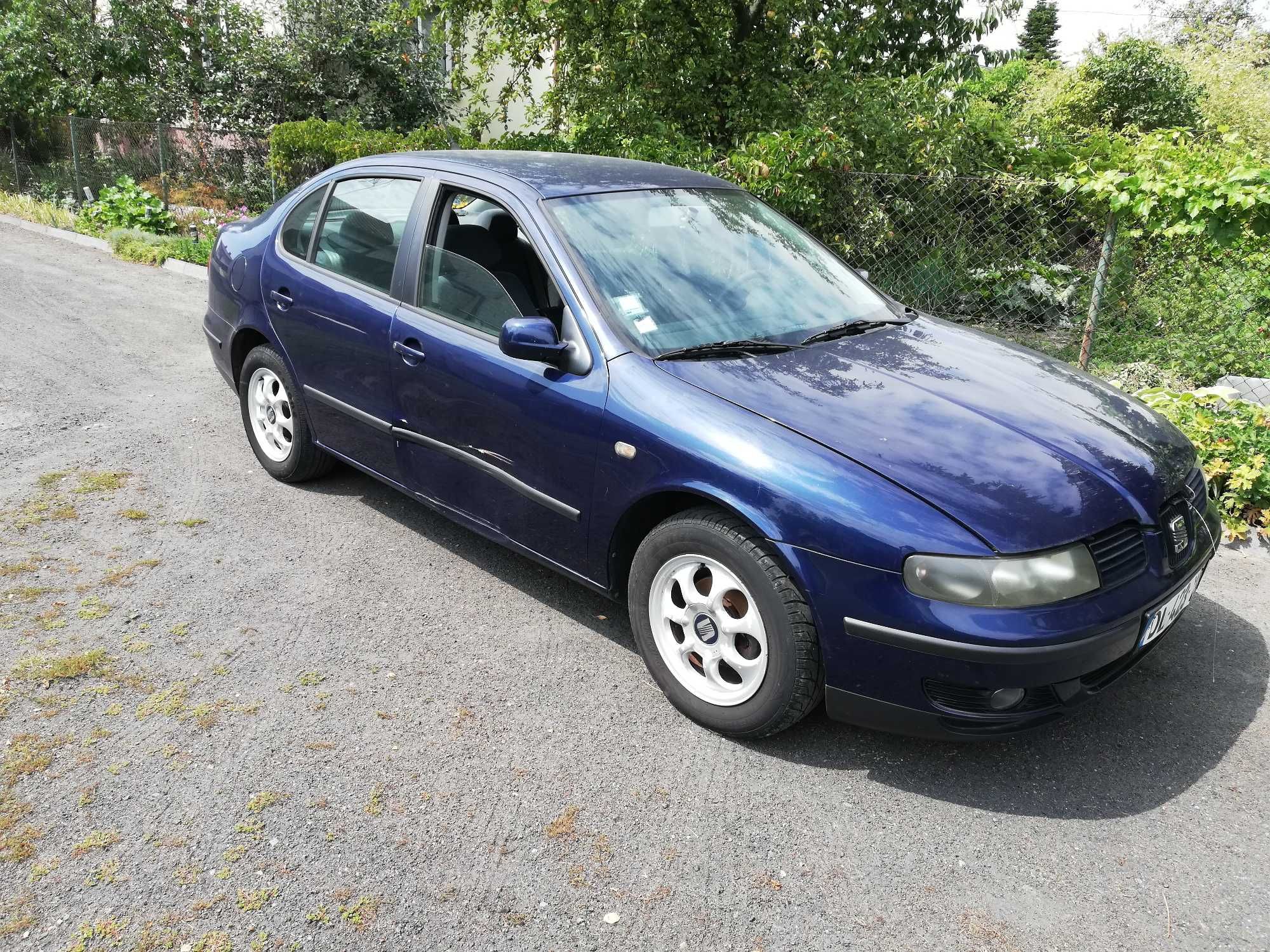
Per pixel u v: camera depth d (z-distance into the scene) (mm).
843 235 7379
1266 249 6121
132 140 13367
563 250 3361
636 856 2486
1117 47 17953
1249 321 6523
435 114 15789
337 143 10805
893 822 2652
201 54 14953
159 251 10477
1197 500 3104
